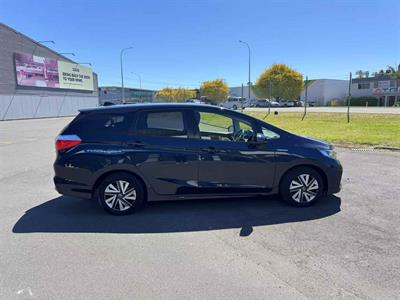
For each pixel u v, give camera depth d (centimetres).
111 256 351
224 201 530
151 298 277
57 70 4278
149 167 469
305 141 505
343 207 495
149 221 452
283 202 518
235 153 478
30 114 3812
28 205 528
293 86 6041
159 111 482
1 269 325
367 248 361
